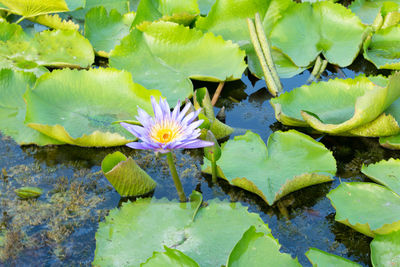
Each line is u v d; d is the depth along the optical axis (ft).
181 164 4.95
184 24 5.76
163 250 4.46
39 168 4.89
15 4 5.58
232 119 5.24
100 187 4.81
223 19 5.74
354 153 5.00
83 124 5.05
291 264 4.33
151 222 4.59
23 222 4.62
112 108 5.15
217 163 4.85
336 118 5.07
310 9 5.74
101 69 5.19
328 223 4.64
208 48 5.51
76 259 4.48
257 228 4.54
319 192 4.79
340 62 5.58
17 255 4.49
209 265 4.41
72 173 4.87
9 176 4.84
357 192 4.65
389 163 4.79
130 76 5.17
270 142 4.94
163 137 4.53
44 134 5.02
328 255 4.39
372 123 4.97
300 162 4.84
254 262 4.33
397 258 4.38
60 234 4.57
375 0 6.30
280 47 5.65
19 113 5.13
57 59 5.55
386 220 4.53
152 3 5.79
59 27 5.72
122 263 4.42
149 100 5.16
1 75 5.19
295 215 4.67
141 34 5.52
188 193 4.77
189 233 4.53
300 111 4.99
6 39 5.55
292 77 5.58
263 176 4.77
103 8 5.76
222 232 4.53
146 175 4.74
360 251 4.52
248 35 5.76
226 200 4.74
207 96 4.99
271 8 5.75
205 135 4.71
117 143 4.98
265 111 5.31
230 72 5.41
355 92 5.15
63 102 5.14
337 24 5.70
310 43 5.68
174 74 5.42
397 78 4.81
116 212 4.65
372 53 5.69
